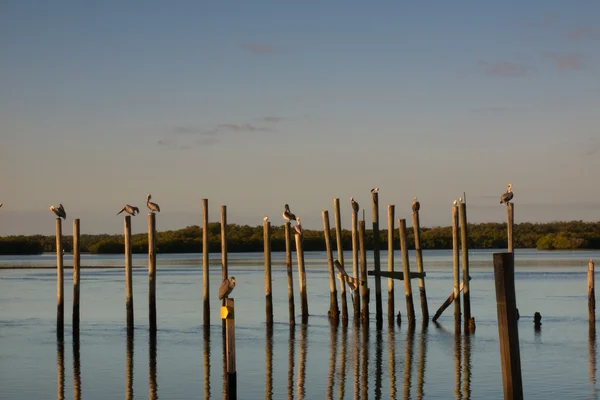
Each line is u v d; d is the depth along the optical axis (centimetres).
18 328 4538
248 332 4284
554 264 11850
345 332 4234
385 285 7469
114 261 15975
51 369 3338
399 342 3903
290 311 4472
